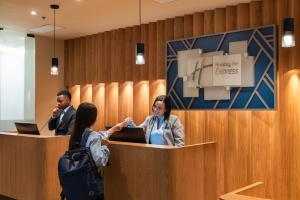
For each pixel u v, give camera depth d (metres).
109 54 6.63
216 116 5.08
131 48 6.25
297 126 4.39
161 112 3.63
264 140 4.65
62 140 4.01
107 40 6.64
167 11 5.30
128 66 6.27
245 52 4.80
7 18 5.68
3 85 6.64
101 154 2.77
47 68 7.18
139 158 2.88
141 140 3.05
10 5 4.98
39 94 7.03
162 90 5.75
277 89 4.55
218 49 5.07
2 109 6.62
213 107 5.12
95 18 5.71
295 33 4.40
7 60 6.70
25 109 6.93
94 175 2.74
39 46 7.05
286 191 4.46
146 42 6.03
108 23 6.04
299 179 4.36
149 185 2.81
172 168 2.72
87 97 7.02
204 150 3.07
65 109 4.52
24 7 5.07
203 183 3.04
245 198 2.05
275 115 4.57
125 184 2.97
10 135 4.27
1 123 6.61
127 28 6.29
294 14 4.41
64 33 6.84
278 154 4.53
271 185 4.58
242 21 4.88
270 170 4.59
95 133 2.84
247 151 4.80
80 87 7.12
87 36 7.01
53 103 7.26
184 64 5.40
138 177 2.89
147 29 6.04
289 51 4.47
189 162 2.88
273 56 4.56
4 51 6.66
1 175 4.43
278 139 4.54
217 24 5.11
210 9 5.20
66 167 2.72
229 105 4.96
